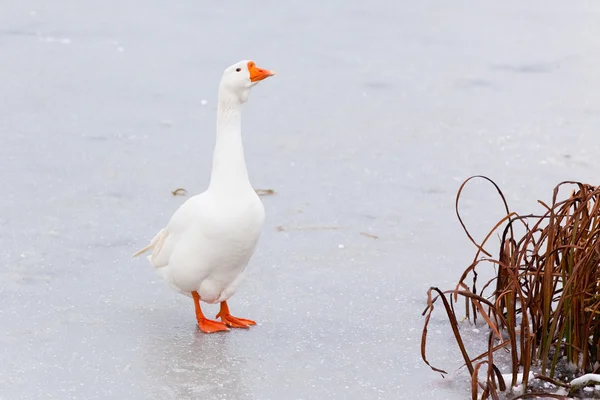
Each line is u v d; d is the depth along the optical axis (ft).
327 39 73.77
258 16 80.94
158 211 40.06
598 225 26.94
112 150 48.08
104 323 29.66
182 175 44.93
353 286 32.89
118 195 41.78
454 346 28.53
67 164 45.57
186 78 62.39
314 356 27.84
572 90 60.64
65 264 34.06
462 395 25.63
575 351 26.63
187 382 26.07
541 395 24.84
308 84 62.08
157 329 29.40
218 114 28.45
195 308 29.68
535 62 67.36
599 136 51.39
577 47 71.61
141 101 57.16
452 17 81.66
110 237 36.83
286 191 43.14
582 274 25.99
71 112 54.29
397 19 80.94
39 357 27.25
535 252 28.25
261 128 53.21
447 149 49.57
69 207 39.96
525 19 80.94
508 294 27.37
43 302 30.91
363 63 67.31
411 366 27.27
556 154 48.49
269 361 27.48
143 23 76.95
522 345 26.37
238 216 27.84
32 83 59.52
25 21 75.46
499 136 51.62
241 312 30.89
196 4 84.38
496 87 61.46
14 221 38.04
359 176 45.39
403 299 31.91
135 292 32.12
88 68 63.67
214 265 28.35
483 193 42.98
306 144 50.47
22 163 45.32
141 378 26.23
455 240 37.47
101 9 81.20
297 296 32.07
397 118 55.16
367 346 28.53
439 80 63.16
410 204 41.60
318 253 35.88
